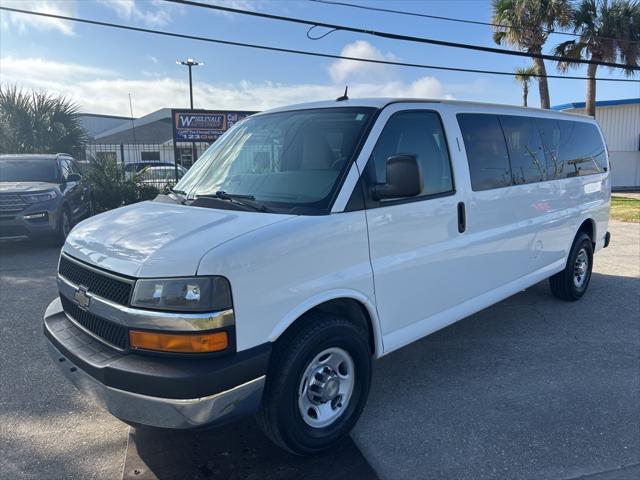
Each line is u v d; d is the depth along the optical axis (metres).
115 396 2.74
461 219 4.20
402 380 4.35
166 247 2.85
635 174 29.62
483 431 3.57
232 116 16.17
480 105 4.68
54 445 3.44
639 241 10.88
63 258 3.51
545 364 4.64
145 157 21.88
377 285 3.51
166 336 2.69
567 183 5.80
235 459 3.27
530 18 20.89
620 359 4.74
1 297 6.71
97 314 2.98
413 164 3.29
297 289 3.00
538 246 5.34
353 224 3.31
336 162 3.47
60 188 10.28
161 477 3.09
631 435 3.50
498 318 5.88
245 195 3.58
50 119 17.12
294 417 3.05
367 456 3.31
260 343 2.85
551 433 3.54
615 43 21.00
